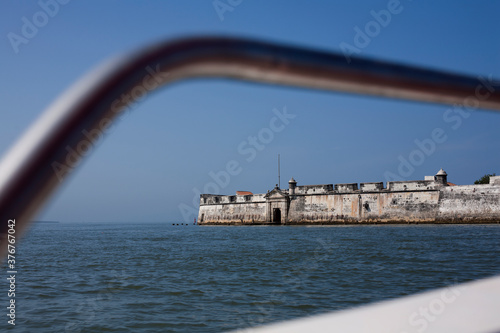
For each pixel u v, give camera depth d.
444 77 1.28
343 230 53.56
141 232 85.31
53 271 21.42
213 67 0.92
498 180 53.62
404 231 46.88
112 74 0.79
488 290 2.43
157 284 17.02
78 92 0.76
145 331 10.81
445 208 57.38
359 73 1.09
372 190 63.97
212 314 12.21
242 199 82.50
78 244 44.44
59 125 0.71
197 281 17.52
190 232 72.62
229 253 29.31
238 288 15.76
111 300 14.22
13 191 0.66
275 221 76.38
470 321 1.89
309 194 71.12
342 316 1.99
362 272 18.58
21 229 0.68
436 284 15.47
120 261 25.72
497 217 53.09
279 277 17.95
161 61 0.84
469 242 31.33
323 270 19.52
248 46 0.92
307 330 1.80
